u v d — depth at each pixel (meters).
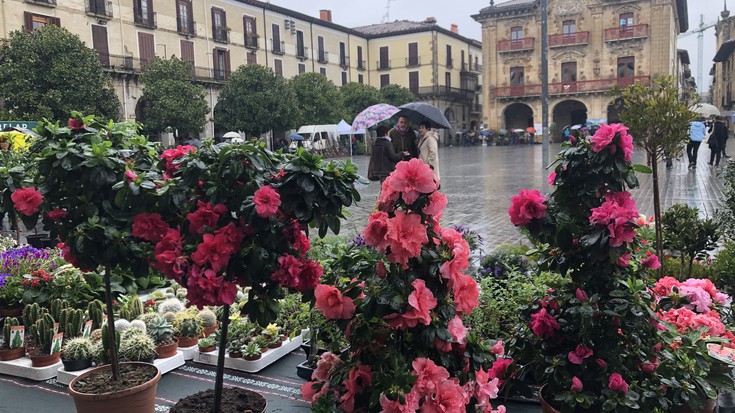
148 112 29.81
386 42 54.69
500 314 4.45
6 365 4.73
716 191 13.90
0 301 5.95
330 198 2.74
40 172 3.31
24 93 23.59
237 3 39.41
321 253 5.31
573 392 3.09
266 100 34.25
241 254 2.70
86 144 3.32
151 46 33.19
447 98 55.34
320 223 2.81
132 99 31.70
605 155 3.07
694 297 3.88
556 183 3.30
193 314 5.29
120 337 4.59
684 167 20.80
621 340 3.24
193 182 2.87
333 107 39.75
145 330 4.89
